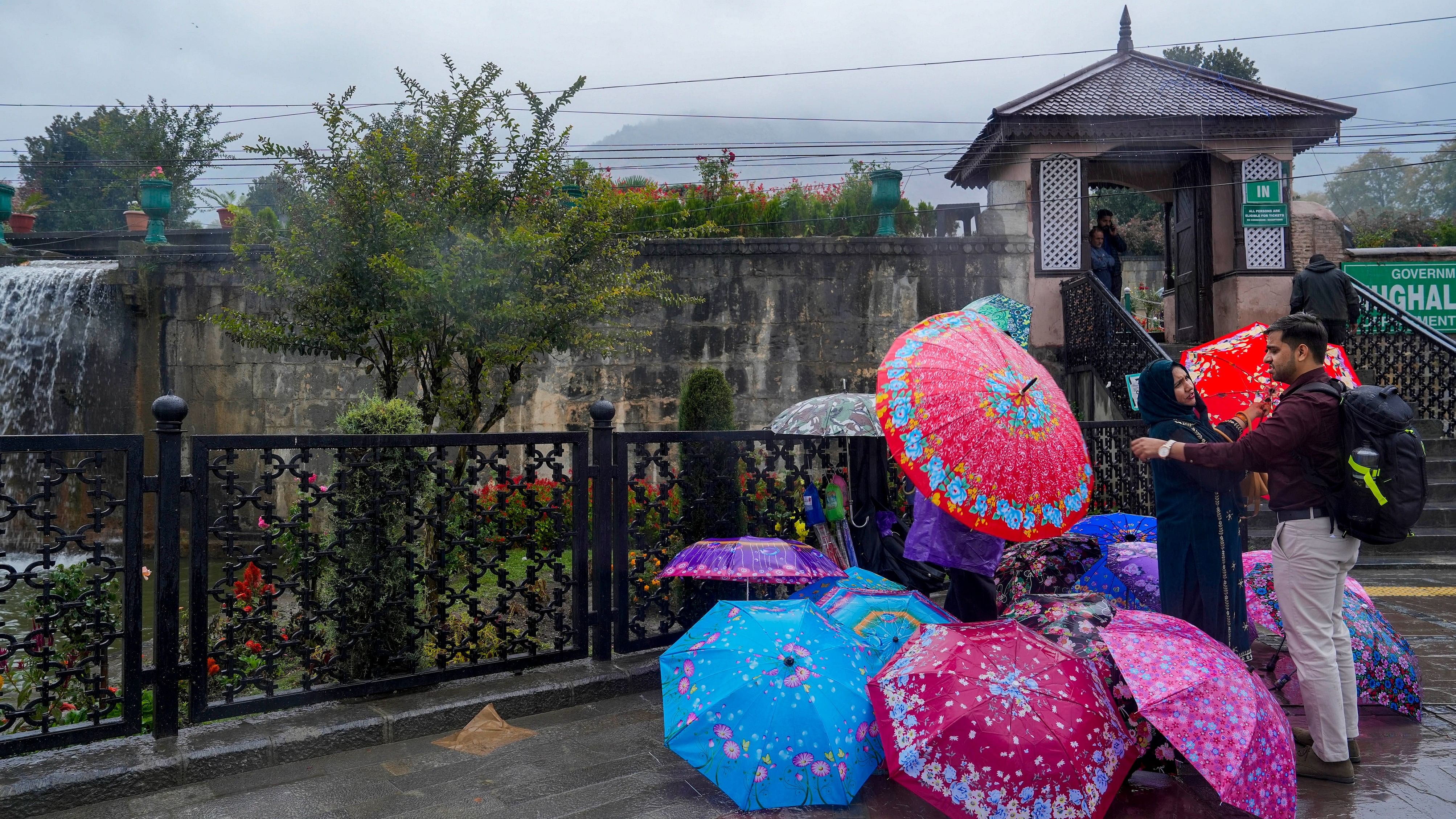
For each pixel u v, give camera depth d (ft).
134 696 11.45
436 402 25.77
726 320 37.96
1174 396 12.32
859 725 10.54
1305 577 11.28
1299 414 11.01
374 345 34.50
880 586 14.02
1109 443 22.07
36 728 11.71
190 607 11.82
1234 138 40.29
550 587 22.54
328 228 24.06
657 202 43.60
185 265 38.63
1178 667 9.96
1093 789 9.19
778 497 17.11
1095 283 35.45
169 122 78.07
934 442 11.77
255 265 36.73
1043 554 14.83
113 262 44.19
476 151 25.39
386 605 13.44
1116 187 46.42
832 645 11.21
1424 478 10.51
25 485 38.06
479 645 17.02
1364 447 10.61
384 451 13.47
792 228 41.39
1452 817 10.24
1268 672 14.93
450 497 14.06
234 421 38.55
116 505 11.30
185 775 11.03
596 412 15.44
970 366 12.28
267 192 84.64
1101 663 11.35
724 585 16.81
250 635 14.83
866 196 41.50
